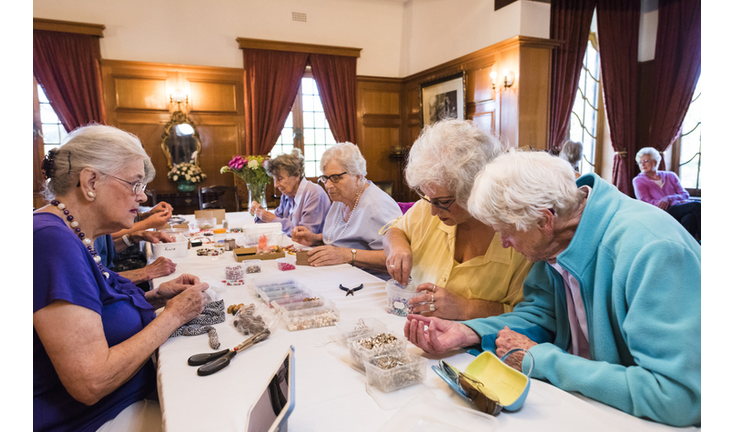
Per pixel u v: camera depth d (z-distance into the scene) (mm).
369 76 7594
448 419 774
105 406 1023
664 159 7082
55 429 951
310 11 7039
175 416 800
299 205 3268
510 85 5742
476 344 1091
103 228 1147
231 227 3463
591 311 972
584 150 7406
